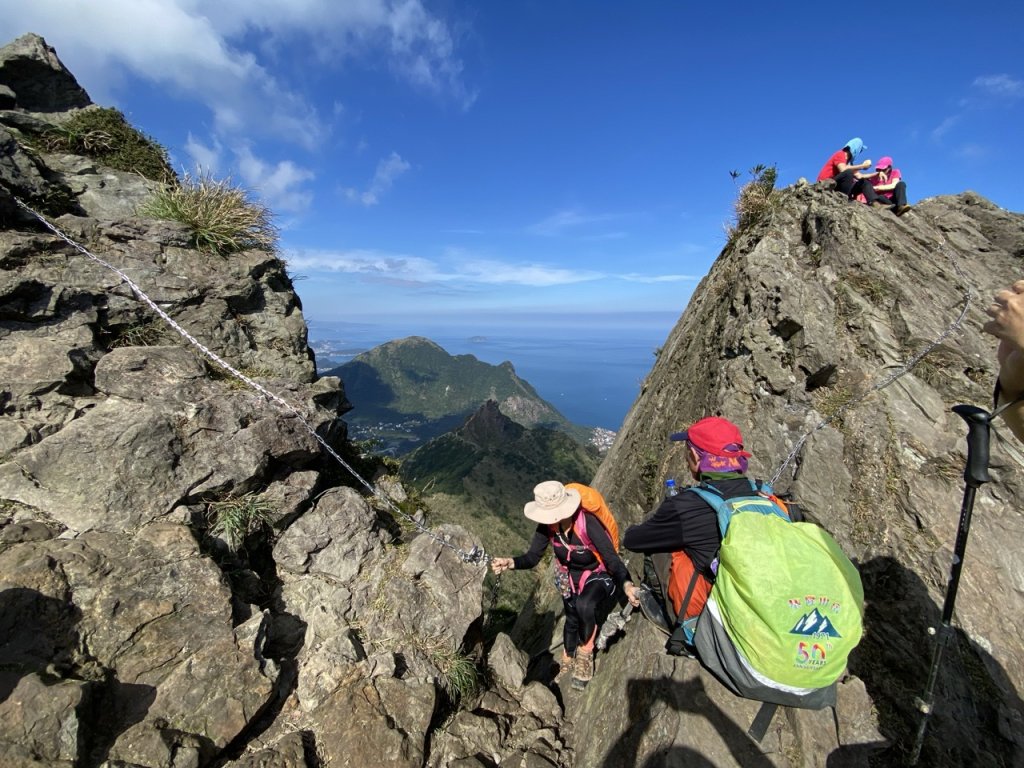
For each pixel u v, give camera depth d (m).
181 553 3.66
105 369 4.33
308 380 6.05
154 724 2.95
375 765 3.34
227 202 6.40
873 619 4.33
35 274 4.64
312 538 4.56
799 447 5.38
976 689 3.68
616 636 5.08
